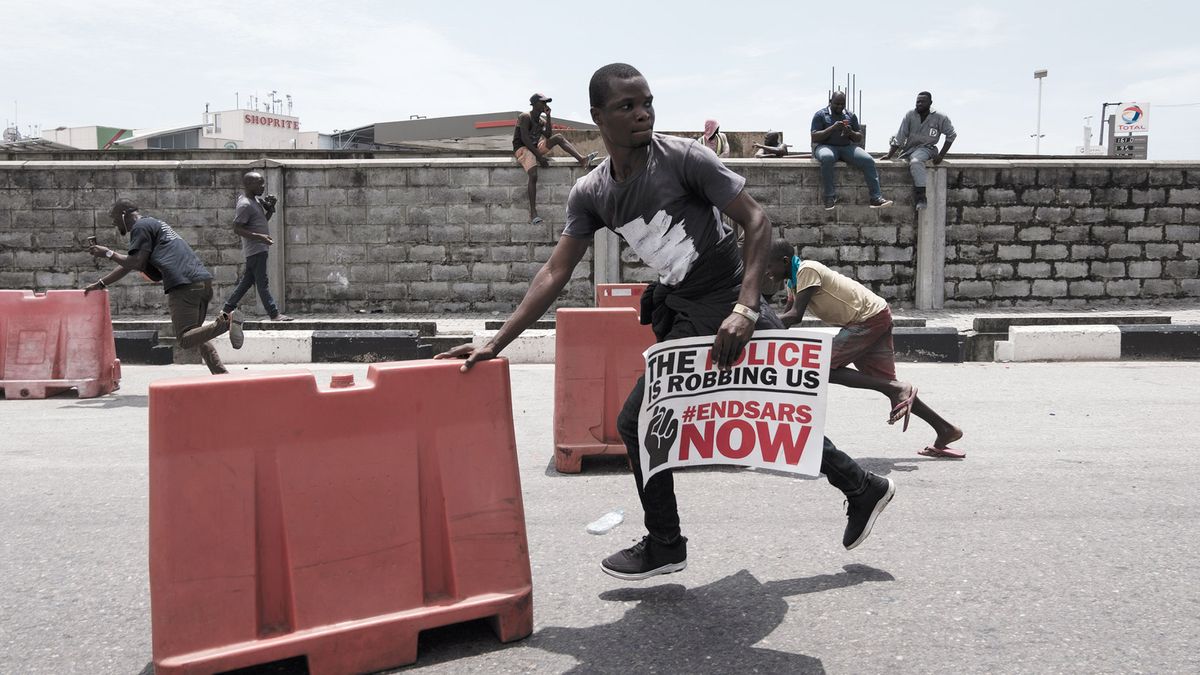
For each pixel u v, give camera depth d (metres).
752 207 2.75
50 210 12.93
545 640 2.82
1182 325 10.36
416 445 2.73
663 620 2.97
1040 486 4.64
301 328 10.92
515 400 7.72
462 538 2.77
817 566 3.47
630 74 2.71
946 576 3.33
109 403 7.76
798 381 2.79
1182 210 13.33
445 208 13.02
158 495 2.41
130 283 13.05
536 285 2.97
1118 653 2.65
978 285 13.28
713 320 2.92
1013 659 2.62
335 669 2.54
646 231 2.87
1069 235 13.27
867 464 5.20
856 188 13.05
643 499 3.10
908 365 9.79
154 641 2.40
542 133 12.84
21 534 4.04
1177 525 3.94
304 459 2.57
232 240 12.89
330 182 13.00
